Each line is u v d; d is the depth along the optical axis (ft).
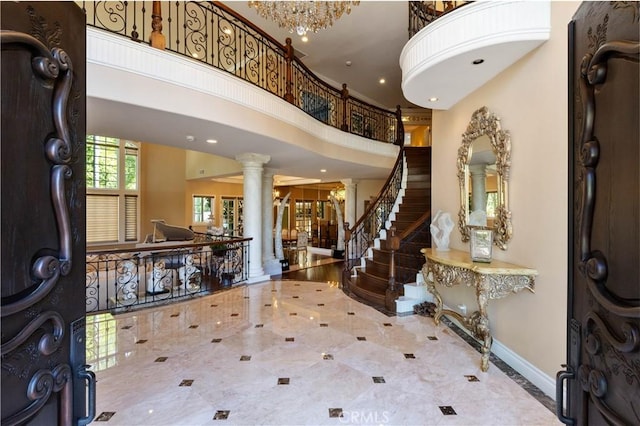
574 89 3.60
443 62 8.87
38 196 2.75
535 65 8.18
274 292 17.93
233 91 13.35
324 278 22.04
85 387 3.52
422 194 21.20
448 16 8.55
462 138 11.89
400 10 19.25
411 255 16.98
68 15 3.22
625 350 2.58
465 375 8.72
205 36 13.80
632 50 2.51
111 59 10.20
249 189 19.79
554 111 7.61
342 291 18.13
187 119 12.34
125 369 9.07
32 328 2.65
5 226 2.40
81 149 3.47
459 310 12.41
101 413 7.07
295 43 23.08
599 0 3.11
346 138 21.65
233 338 11.34
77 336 3.39
